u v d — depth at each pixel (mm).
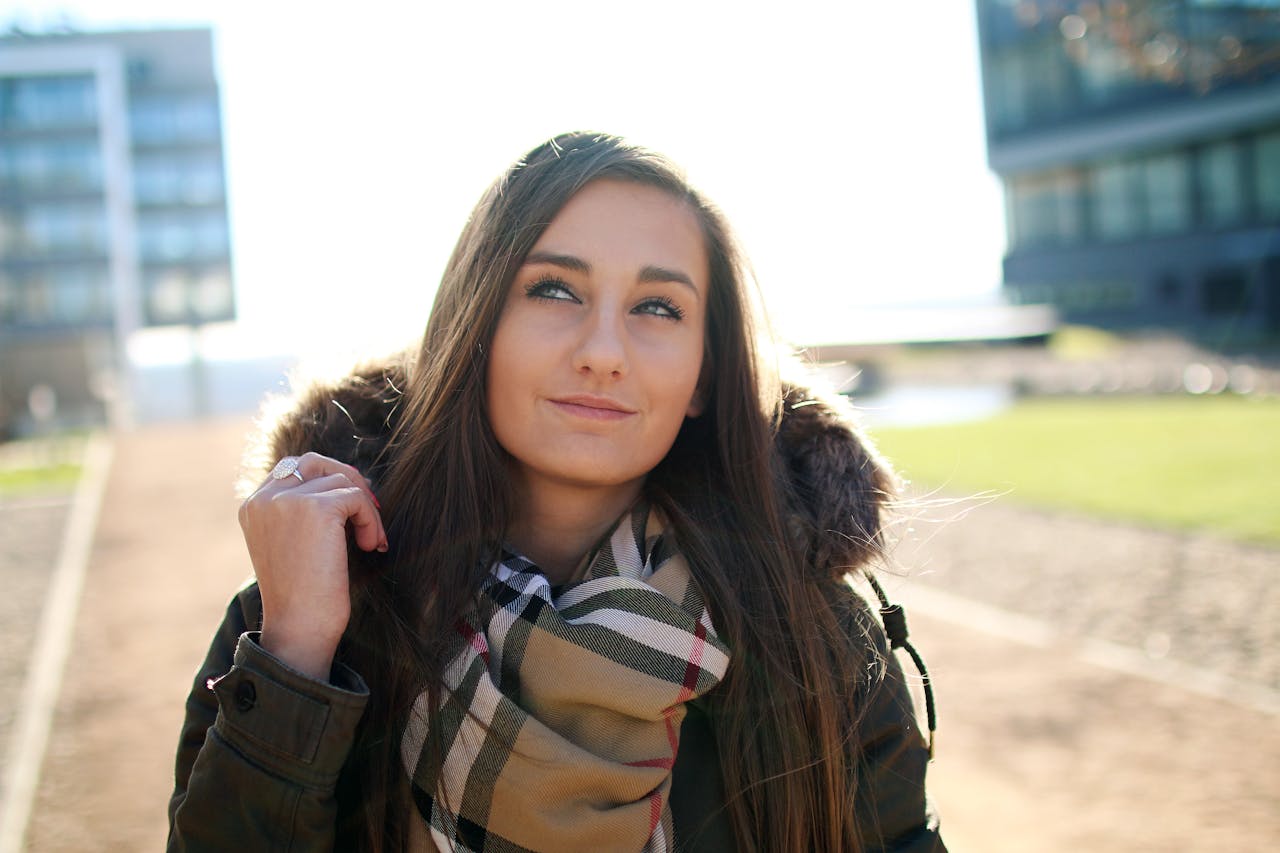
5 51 47562
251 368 30688
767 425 1593
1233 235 30031
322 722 1286
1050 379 21078
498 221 1467
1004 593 6391
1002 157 35094
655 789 1367
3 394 38562
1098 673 4828
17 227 48000
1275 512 7641
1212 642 5117
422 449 1485
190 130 51719
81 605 6965
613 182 1466
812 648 1485
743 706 1472
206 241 51750
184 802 1305
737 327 1589
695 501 1574
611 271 1436
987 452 11859
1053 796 3543
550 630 1372
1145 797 3510
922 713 1653
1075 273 34219
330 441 1628
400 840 1388
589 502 1581
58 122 48156
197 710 1450
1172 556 6828
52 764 4086
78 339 47000
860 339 26109
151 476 14602
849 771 1490
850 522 1543
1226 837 3203
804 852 1456
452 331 1482
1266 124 28891
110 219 48312
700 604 1461
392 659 1408
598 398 1424
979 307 36750
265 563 1365
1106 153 32406
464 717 1342
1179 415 14008
